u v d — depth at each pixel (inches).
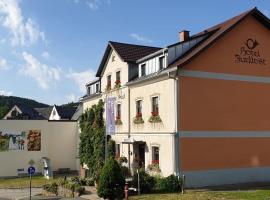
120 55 1311.5
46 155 1878.7
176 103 1014.4
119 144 1314.0
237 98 1095.6
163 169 1055.6
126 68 1293.1
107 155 1282.0
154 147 1117.1
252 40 1139.3
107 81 1443.2
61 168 1941.4
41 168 1859.0
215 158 1050.1
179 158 1005.8
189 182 1008.9
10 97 4896.7
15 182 1635.1
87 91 1688.0
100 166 1316.4
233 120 1084.5
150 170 1107.3
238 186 1024.9
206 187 1011.9
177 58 1098.7
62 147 1958.7
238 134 1087.6
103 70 1481.3
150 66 1176.8
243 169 1085.8
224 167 1059.3
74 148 1982.0
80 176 1569.9
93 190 1114.7
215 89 1066.1
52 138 1940.2
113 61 1396.4
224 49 1088.8
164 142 1056.8
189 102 1029.8
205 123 1045.2
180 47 1110.4
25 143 1839.3
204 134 1041.5
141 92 1197.1
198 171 1024.2
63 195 1155.3
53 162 1934.1
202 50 1034.1
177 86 1018.7
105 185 890.7
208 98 1054.4
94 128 1466.5
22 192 1357.0
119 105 1342.3
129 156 1234.6
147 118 1155.9
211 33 1151.6
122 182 900.0
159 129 1088.8
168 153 1034.7
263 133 1127.6
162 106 1083.9
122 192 896.9
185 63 1015.6
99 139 1411.2
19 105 2316.7
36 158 1856.5
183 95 1023.0
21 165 1822.1
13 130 1819.6
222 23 1211.2
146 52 1376.7
